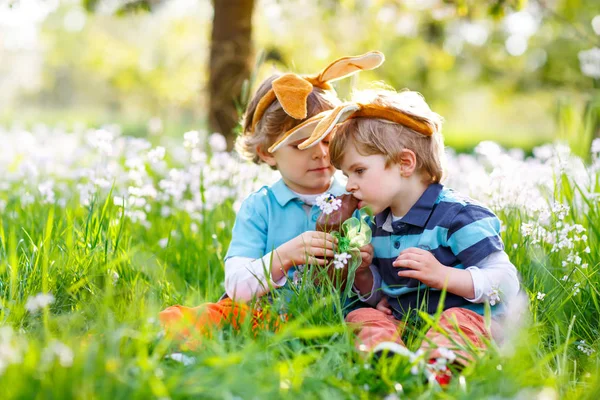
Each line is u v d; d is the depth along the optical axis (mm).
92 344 1764
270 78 3090
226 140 6090
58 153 5723
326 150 2840
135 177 3949
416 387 1917
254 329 2363
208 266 3266
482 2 5707
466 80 16625
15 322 2359
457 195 2686
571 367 2357
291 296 2578
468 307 2543
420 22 10219
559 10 13109
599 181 3828
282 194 2936
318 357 2004
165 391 1623
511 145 15086
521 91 15102
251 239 2887
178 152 5902
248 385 1711
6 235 3578
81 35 17156
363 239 2559
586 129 4539
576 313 2703
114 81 12211
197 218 4066
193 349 2188
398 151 2580
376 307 2730
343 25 9492
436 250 2602
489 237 2545
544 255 2836
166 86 10688
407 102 2686
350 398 1848
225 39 6176
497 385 1883
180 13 9875
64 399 1587
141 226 4027
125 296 2660
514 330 2250
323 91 3016
